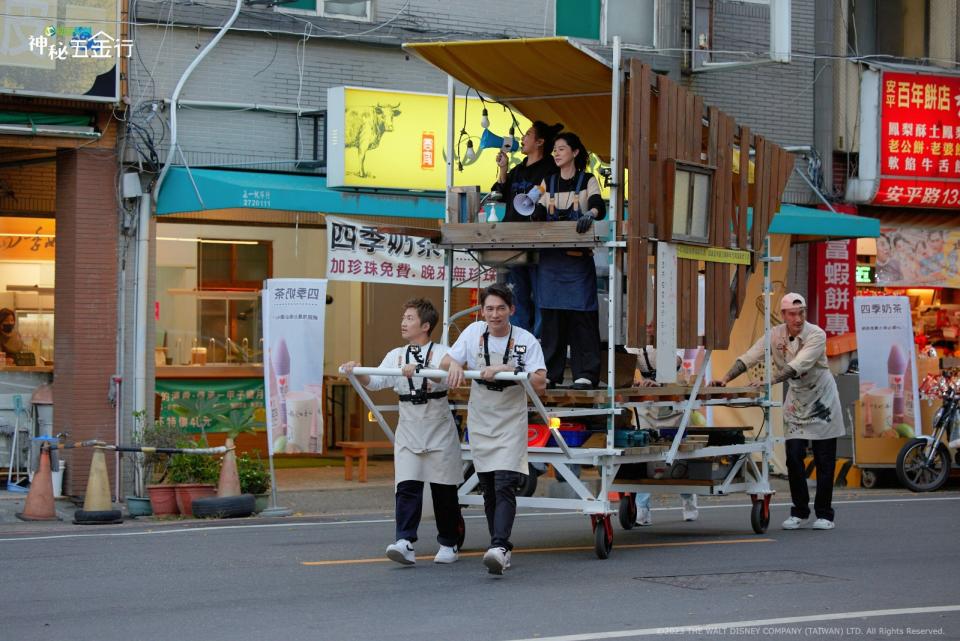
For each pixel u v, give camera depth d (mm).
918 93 25516
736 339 24031
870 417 21875
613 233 12898
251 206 18938
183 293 22125
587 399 13008
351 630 9320
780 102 25203
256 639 9000
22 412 19828
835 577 11836
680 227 13688
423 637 9086
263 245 22891
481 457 11734
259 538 14789
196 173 19438
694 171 13914
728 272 14758
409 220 21672
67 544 14227
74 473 19125
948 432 21906
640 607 10266
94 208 19234
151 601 10484
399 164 20312
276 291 17906
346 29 21219
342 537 14891
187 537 14930
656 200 13312
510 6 22594
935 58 26719
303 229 23000
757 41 25094
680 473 14969
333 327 25250
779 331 15633
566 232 13102
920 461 21500
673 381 13500
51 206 21094
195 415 21188
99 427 19266
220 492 17562
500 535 11602
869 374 21906
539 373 11508
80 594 10820
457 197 14211
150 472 18266
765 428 15547
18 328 21016
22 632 9258
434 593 10859
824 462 15539
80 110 19062
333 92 19844
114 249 19422
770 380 15445
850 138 25609
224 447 17703
